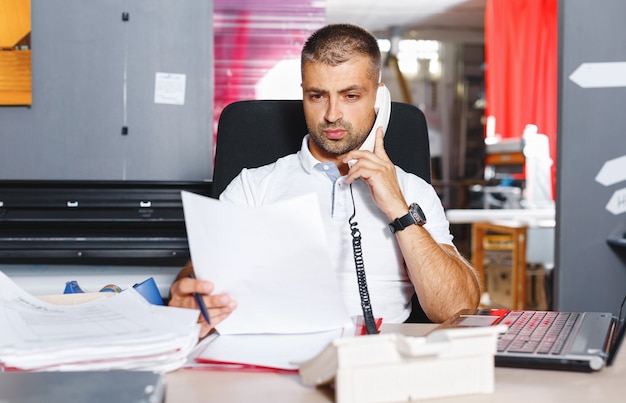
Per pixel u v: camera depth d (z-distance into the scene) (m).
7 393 0.64
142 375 0.69
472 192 6.59
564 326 0.99
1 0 3.07
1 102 3.09
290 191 1.54
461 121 9.64
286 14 4.01
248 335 1.02
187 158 3.22
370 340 0.70
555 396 0.73
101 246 2.21
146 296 1.07
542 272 4.49
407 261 1.37
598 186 3.19
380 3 6.86
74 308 0.96
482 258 4.94
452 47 9.54
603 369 0.84
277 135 1.66
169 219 2.25
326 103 1.39
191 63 3.21
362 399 0.70
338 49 1.36
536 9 5.93
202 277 0.97
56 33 3.14
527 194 5.00
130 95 3.18
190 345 0.86
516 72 5.94
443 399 0.72
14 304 0.95
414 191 1.56
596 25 3.17
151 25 3.19
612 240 3.15
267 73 4.01
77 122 3.16
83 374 0.70
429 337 0.74
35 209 2.25
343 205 1.49
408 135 1.64
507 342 0.90
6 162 3.13
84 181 2.28
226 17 3.98
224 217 0.94
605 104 3.18
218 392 0.76
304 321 1.02
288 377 0.82
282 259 0.95
